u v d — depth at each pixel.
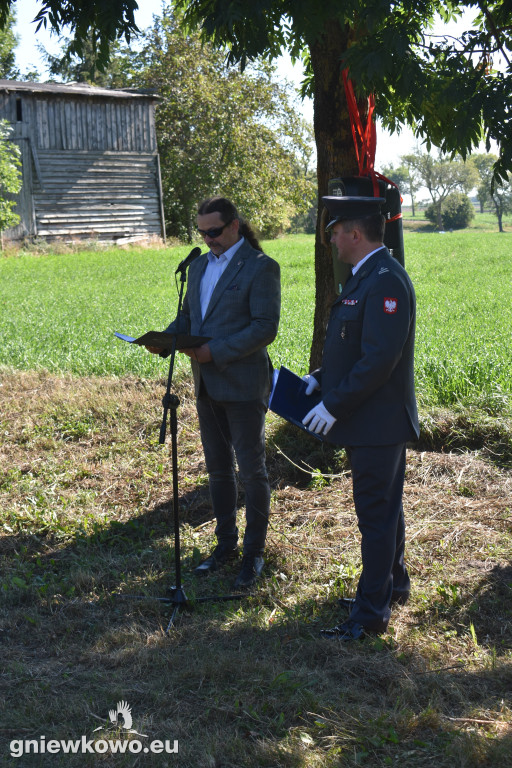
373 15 3.78
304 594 3.68
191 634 3.34
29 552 4.40
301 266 23.41
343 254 3.22
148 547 4.38
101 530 4.62
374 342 3.01
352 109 4.67
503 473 5.00
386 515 3.21
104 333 10.67
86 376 8.41
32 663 3.16
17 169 27.14
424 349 8.23
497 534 4.14
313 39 4.17
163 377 7.97
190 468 5.61
